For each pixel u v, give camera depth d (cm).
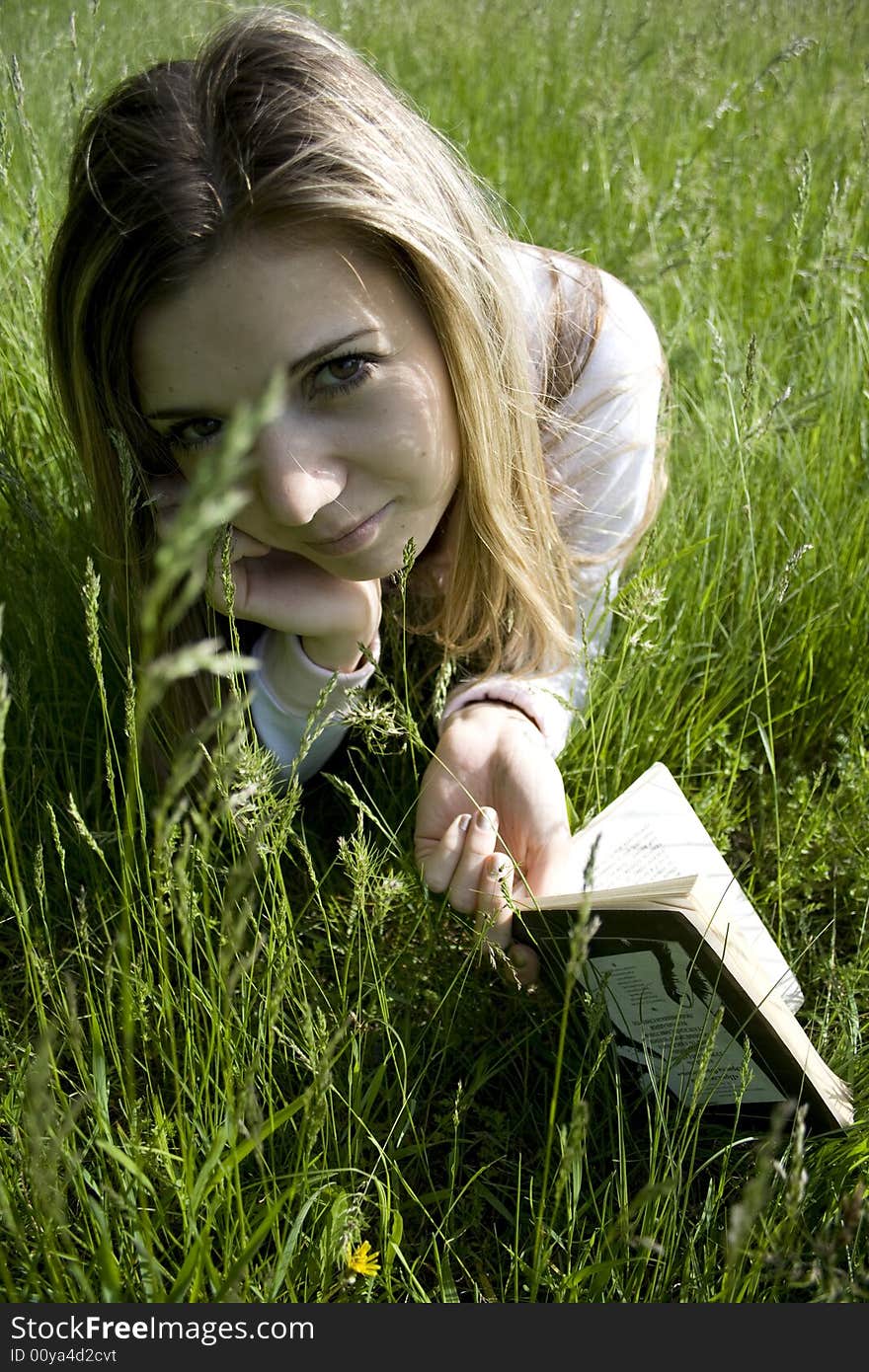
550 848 178
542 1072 170
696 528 241
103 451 183
